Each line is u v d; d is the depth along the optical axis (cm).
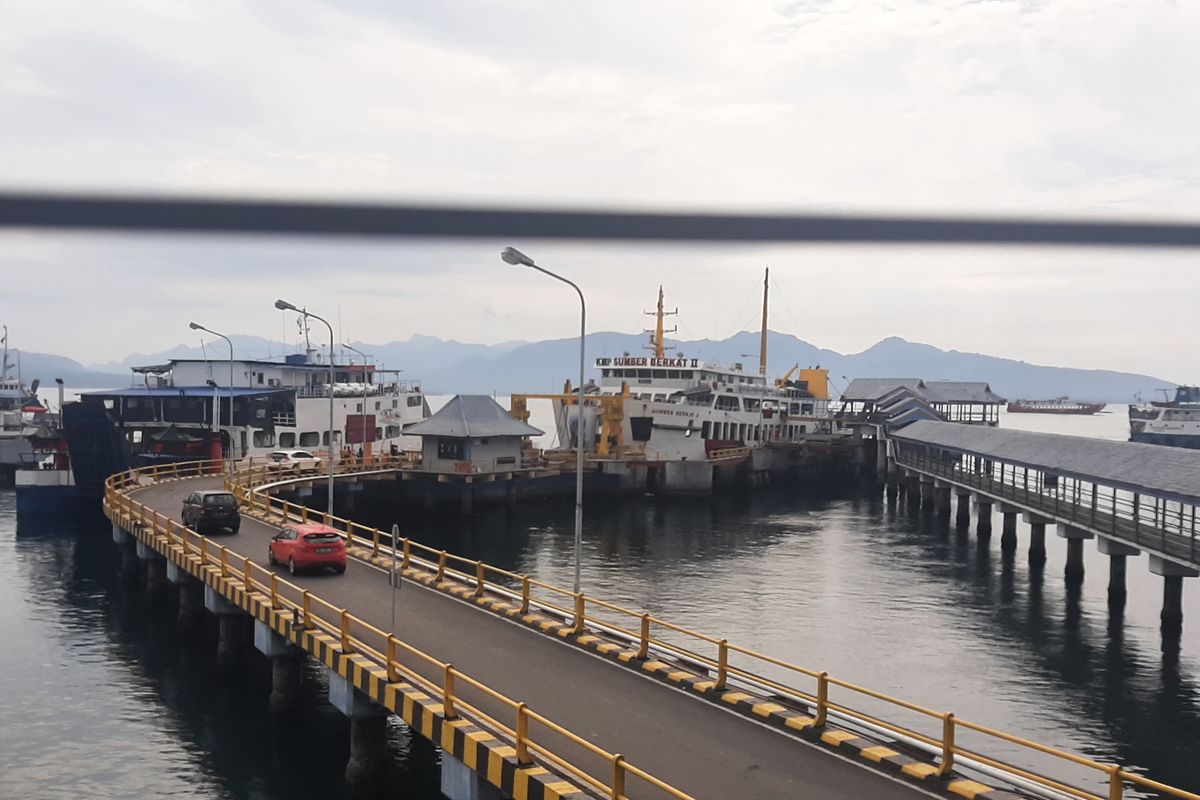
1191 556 4047
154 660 3825
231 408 7606
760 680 2194
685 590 5291
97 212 432
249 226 456
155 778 2706
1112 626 4531
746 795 1648
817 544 6981
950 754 1731
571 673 2402
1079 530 5369
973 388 16000
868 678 3691
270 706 3105
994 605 4969
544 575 5706
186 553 3928
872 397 15450
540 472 8438
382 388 9831
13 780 2695
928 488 9281
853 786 1697
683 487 9562
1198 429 13712
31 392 13875
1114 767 1518
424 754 2769
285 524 4834
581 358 3266
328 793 2592
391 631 2602
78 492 7438
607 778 1719
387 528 7231
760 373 13550
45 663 3791
